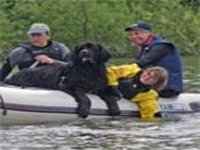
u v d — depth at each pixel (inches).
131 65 1080.2
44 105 1028.5
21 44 1147.9
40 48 1123.3
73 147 797.2
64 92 1050.7
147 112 1078.4
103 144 817.5
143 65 1100.5
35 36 1116.5
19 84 1060.5
